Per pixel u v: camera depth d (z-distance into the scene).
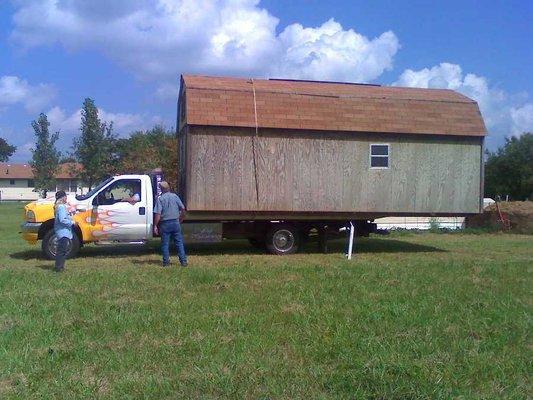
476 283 10.88
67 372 5.89
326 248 16.38
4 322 7.78
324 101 15.97
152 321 7.79
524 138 56.03
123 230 14.79
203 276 11.42
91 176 41.62
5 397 5.28
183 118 15.99
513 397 5.34
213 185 15.18
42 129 49.03
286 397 5.33
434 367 6.00
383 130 15.90
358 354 6.42
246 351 6.54
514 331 7.40
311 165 15.71
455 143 16.55
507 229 23.80
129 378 5.75
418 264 13.49
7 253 16.03
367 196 16.05
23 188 88.00
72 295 9.62
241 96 15.48
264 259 14.82
